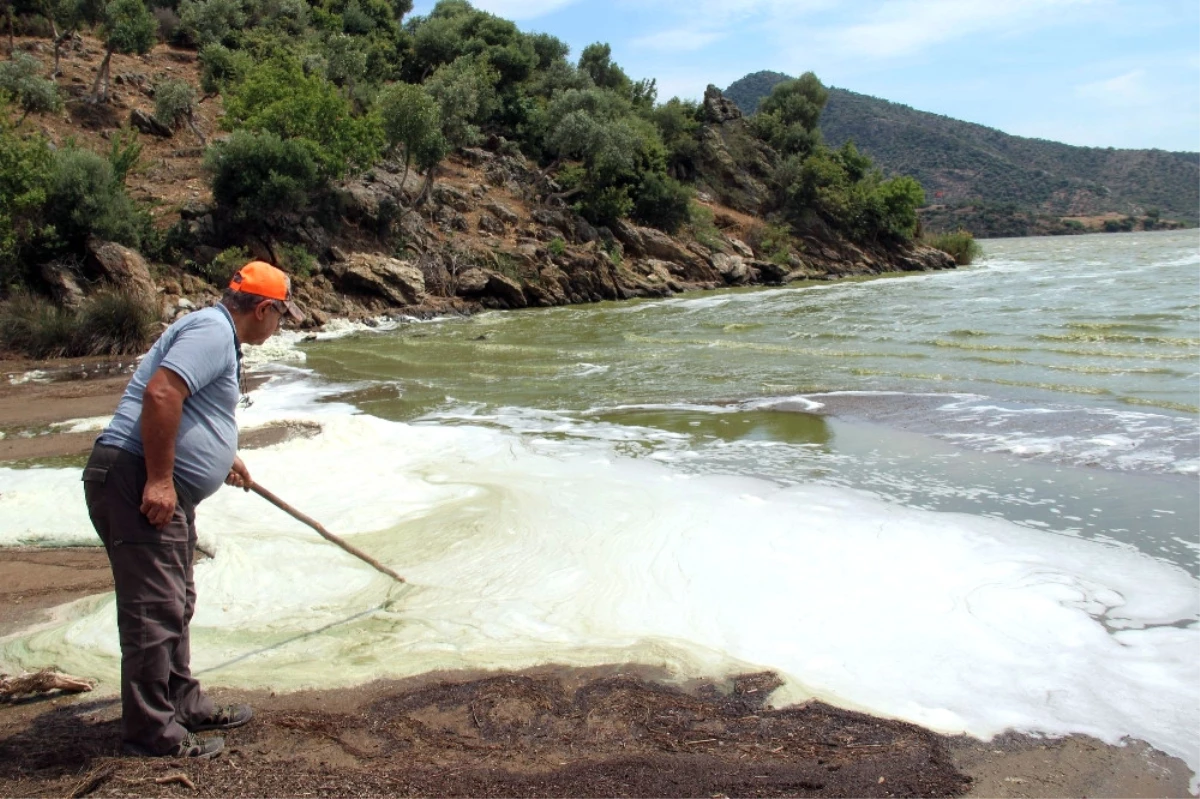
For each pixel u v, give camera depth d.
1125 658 4.25
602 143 39.09
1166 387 10.95
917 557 5.57
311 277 26.25
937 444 8.61
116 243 22.38
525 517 6.47
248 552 5.61
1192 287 24.64
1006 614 4.73
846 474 7.62
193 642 4.61
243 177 25.78
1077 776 3.36
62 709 3.94
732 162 51.81
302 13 45.81
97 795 3.17
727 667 4.21
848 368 13.61
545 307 30.39
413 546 5.95
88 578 5.63
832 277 46.19
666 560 5.60
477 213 35.19
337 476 7.74
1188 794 3.23
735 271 40.56
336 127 28.64
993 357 14.05
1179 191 198.50
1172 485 6.96
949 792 3.25
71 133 30.78
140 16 34.91
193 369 3.39
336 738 3.68
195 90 36.44
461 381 14.05
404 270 27.80
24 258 21.53
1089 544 5.75
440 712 3.89
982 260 55.19
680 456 8.45
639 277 35.31
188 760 3.44
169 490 3.37
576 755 3.53
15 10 37.91
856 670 4.19
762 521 6.31
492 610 4.95
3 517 6.68
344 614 4.93
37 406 13.00
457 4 55.97
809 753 3.52
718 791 3.25
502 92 46.16
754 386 12.39
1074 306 21.14
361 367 16.23
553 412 11.15
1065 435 8.69
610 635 4.62
